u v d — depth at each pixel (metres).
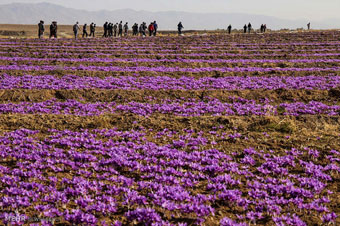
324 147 15.42
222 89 30.05
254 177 12.99
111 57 48.34
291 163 13.87
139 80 34.47
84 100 27.31
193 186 12.19
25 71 36.28
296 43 63.44
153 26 85.88
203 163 14.31
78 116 21.19
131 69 39.75
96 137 17.36
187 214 10.23
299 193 11.37
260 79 35.16
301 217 10.13
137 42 66.56
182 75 37.72
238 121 19.55
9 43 60.25
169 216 10.12
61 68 38.66
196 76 37.53
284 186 11.77
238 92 28.97
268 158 14.38
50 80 33.19
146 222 9.61
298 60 45.72
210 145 16.34
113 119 20.42
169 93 29.22
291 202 10.99
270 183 12.37
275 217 9.92
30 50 51.50
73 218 9.48
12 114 21.31
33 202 10.73
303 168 13.62
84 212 10.26
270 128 18.62
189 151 15.64
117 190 11.45
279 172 13.16
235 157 14.98
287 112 23.72
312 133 17.70
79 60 44.50
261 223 9.84
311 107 24.48
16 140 15.88
